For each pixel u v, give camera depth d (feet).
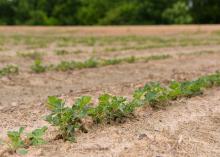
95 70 43.19
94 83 35.99
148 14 194.08
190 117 22.70
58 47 70.59
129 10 197.47
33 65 44.65
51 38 96.84
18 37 100.27
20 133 18.25
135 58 51.96
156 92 24.57
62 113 19.25
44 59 52.60
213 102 25.96
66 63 43.96
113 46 72.13
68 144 18.34
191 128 20.94
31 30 142.92
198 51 62.23
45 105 25.46
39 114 23.45
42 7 216.95
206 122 21.99
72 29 144.36
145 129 20.45
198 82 28.02
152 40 87.71
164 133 20.02
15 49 65.82
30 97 30.07
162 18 190.49
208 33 113.39
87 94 28.99
